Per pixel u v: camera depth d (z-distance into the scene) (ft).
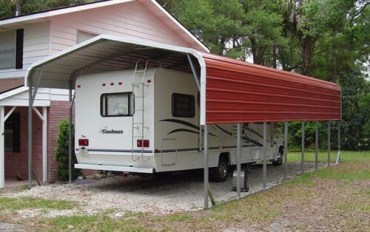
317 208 29.53
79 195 34.83
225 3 85.40
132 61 38.45
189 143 37.22
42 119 42.37
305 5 71.20
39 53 43.70
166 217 26.81
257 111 34.91
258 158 48.39
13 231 23.66
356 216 27.09
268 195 34.60
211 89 29.25
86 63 38.55
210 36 85.46
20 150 45.21
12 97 38.83
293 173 49.03
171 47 30.25
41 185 39.96
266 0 91.71
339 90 57.77
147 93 34.14
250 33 85.56
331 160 62.85
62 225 24.85
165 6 97.45
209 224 25.08
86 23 46.57
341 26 67.31
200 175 45.03
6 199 32.68
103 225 24.85
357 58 97.40
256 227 24.45
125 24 51.60
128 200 32.83
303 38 90.89
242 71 33.06
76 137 38.09
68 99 44.70
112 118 35.86
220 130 41.34
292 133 85.81
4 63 46.78
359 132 83.82
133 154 34.60
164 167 34.68
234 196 34.37
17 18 43.04
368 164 57.31
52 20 42.83
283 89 39.88
